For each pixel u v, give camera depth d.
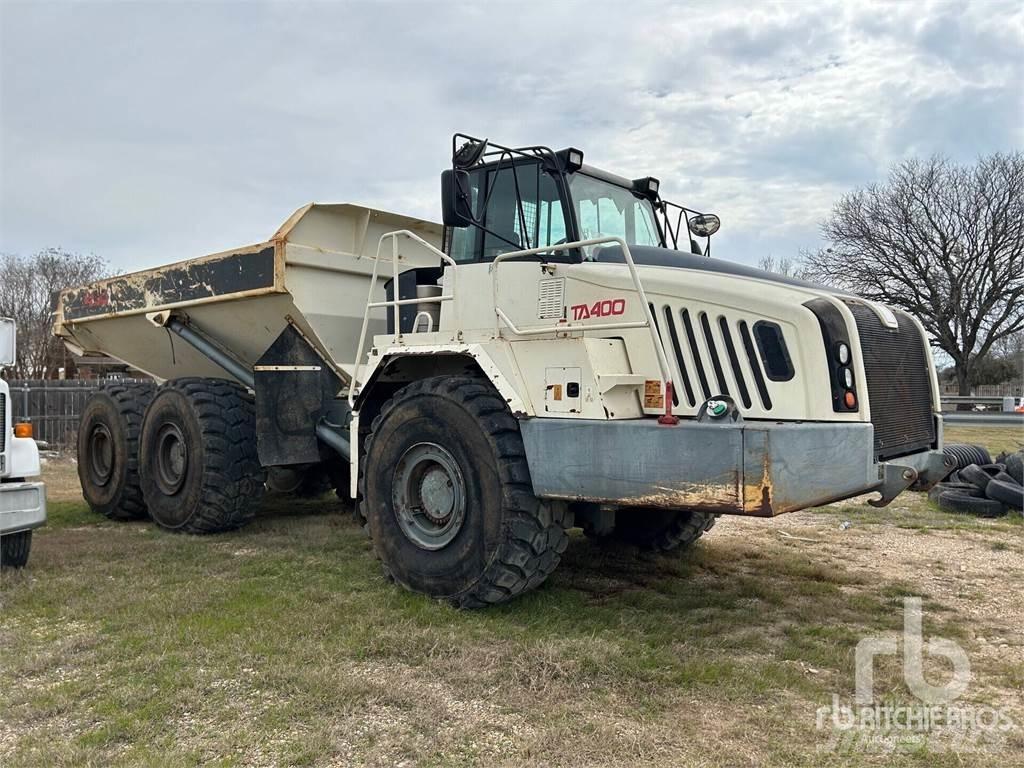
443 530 4.77
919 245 33.03
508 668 3.72
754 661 3.91
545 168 4.99
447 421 4.68
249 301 6.76
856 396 4.04
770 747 3.05
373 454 5.10
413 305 5.57
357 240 6.89
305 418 6.75
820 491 3.80
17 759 2.93
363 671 3.71
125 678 3.65
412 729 3.16
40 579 5.30
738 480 3.71
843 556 6.18
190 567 5.66
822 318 4.05
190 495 6.80
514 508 4.40
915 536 6.92
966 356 33.22
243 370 7.42
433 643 4.00
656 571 5.59
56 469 12.68
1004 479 8.13
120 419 7.69
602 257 4.84
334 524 7.32
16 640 4.17
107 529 7.30
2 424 5.37
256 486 6.93
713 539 6.71
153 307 7.52
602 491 4.15
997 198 32.03
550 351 4.47
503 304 4.96
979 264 32.62
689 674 3.69
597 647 3.93
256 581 5.21
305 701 3.36
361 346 5.57
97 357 9.40
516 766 2.86
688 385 4.33
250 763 2.91
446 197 4.95
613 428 4.11
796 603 4.88
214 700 3.41
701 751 3.00
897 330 4.51
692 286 4.37
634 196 5.69
